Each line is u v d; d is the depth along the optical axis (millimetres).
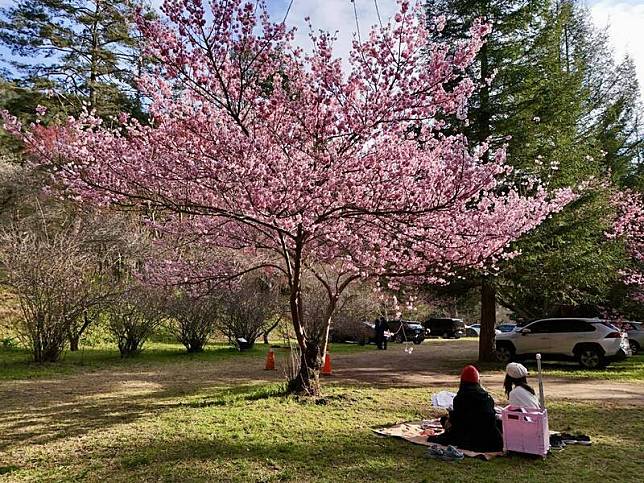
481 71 14562
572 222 13594
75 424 6492
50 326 12750
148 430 6137
